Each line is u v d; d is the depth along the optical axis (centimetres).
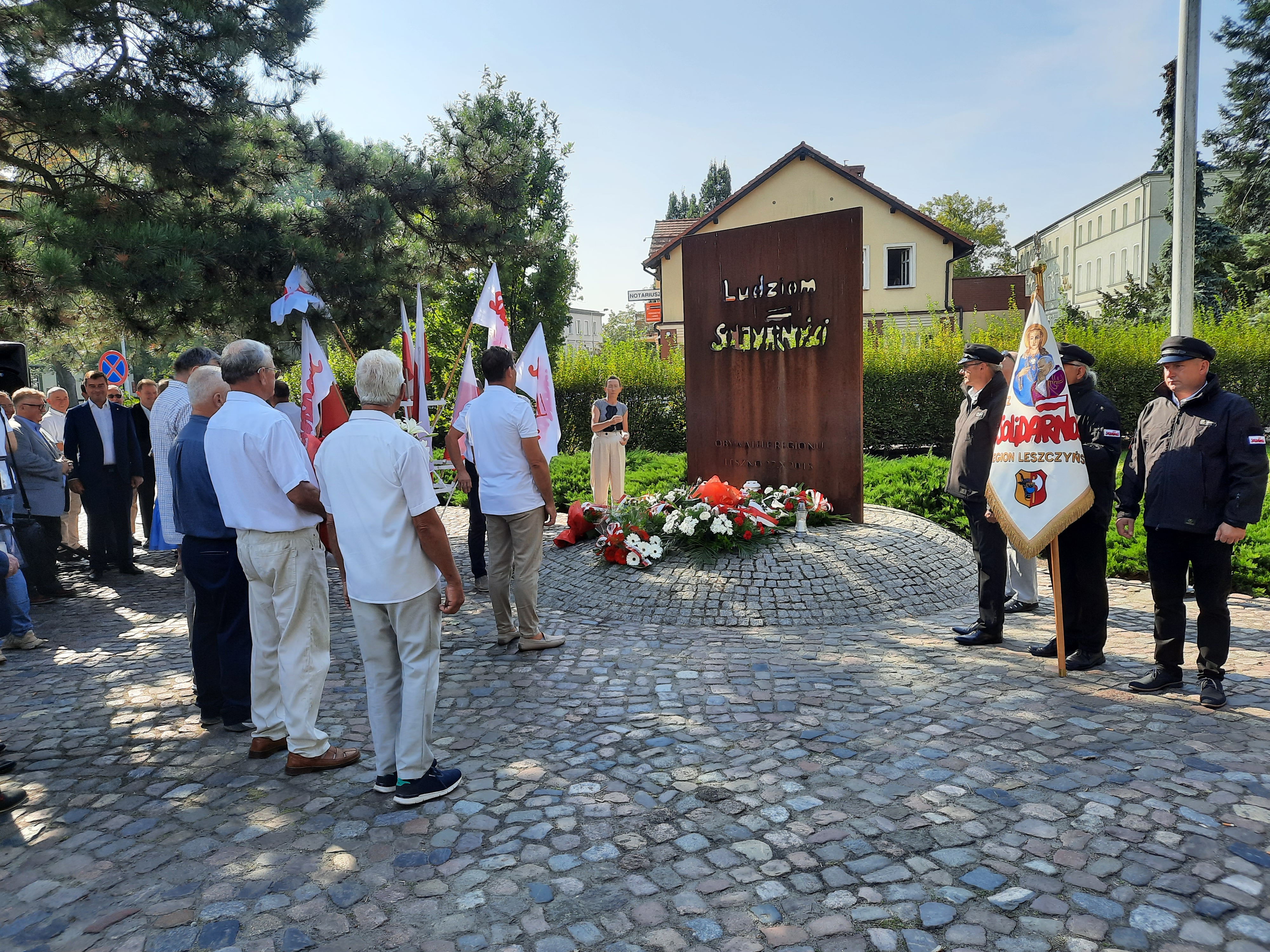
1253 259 2512
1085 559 484
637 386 1728
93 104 873
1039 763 359
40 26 848
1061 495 469
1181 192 756
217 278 938
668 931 252
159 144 863
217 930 260
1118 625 586
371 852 306
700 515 697
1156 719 405
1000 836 300
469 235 1172
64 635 646
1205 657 427
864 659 515
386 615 349
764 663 512
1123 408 1520
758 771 362
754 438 831
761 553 680
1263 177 2952
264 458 367
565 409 1764
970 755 369
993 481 497
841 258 759
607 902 268
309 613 383
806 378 791
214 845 316
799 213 2917
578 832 315
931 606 636
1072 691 450
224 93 936
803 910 260
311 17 1019
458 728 428
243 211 980
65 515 955
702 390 866
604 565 713
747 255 823
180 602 756
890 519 791
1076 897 261
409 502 336
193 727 443
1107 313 3164
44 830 333
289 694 376
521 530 539
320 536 390
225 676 427
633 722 425
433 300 1345
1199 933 243
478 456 548
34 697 496
